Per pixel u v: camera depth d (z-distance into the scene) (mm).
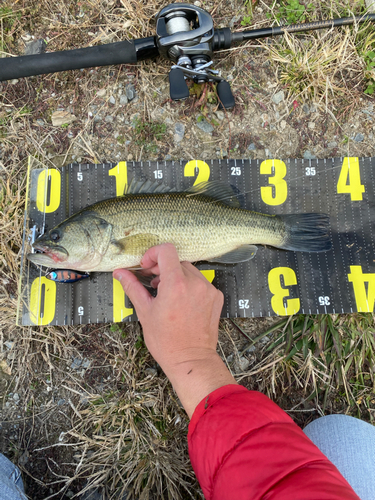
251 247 472
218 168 498
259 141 515
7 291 488
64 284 478
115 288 477
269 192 498
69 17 515
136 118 510
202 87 503
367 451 426
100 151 507
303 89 513
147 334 352
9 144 503
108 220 438
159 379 482
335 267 491
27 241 481
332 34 520
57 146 507
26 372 482
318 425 451
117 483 471
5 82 505
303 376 496
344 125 522
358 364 494
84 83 511
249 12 521
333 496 182
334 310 486
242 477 213
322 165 503
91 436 475
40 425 476
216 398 277
